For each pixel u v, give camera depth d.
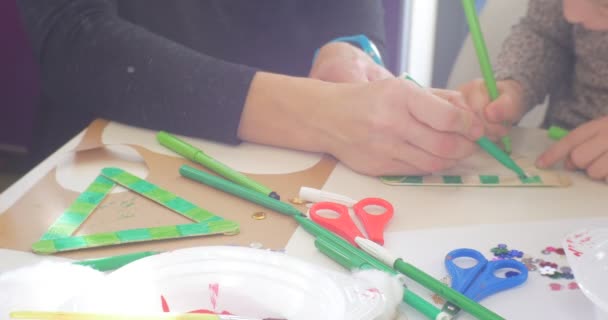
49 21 0.75
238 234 0.52
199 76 0.69
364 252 0.49
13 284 0.41
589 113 0.89
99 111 0.74
